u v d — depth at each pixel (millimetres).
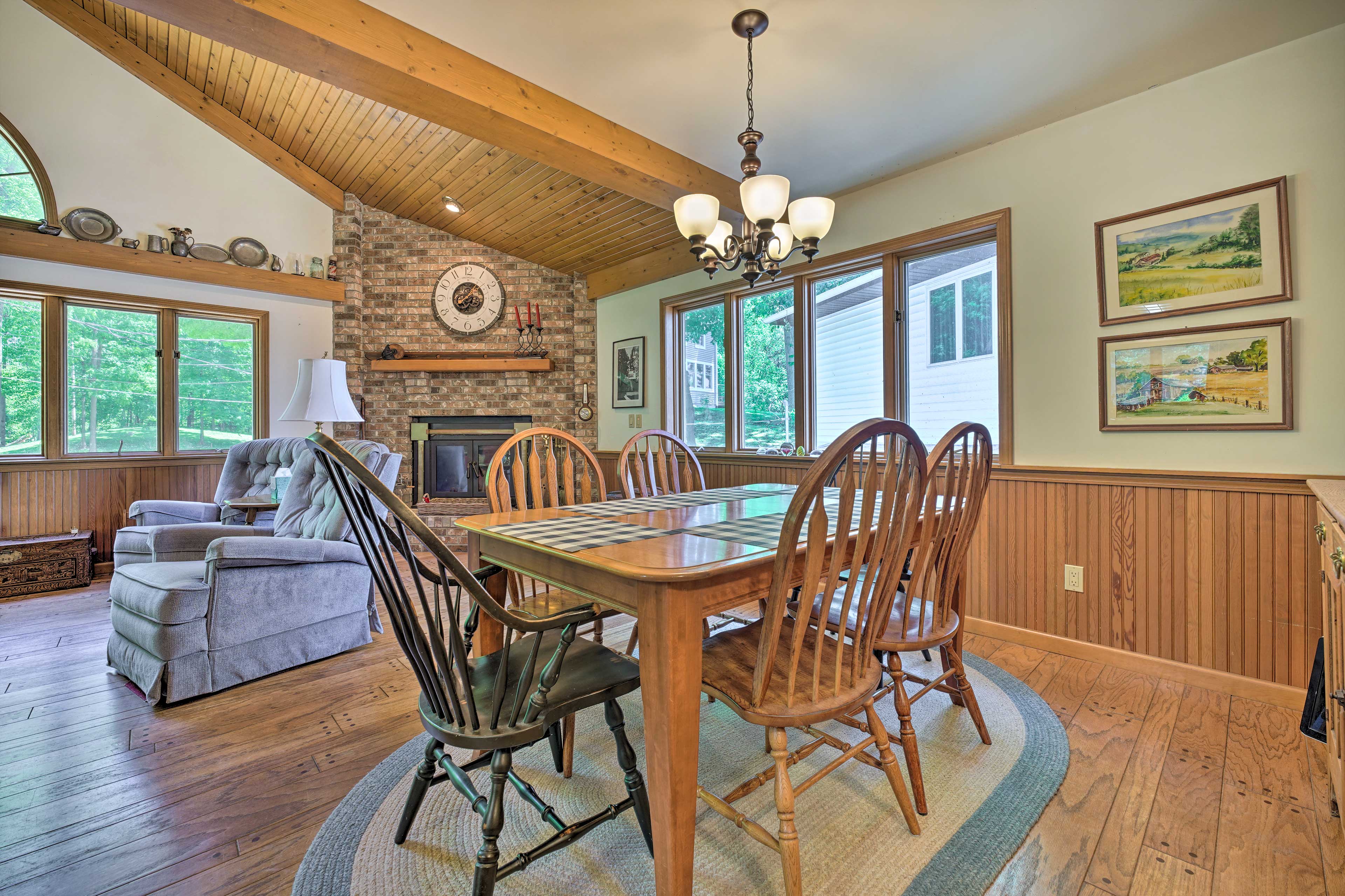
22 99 3584
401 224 5078
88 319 3896
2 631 2730
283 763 1615
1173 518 2162
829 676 1249
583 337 5004
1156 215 2191
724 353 4031
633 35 2016
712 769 1598
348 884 1165
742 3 1852
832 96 2330
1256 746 1668
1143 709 1916
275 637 2211
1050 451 2467
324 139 4250
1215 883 1161
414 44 1988
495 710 1018
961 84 2234
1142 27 1906
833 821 1366
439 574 1021
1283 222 1944
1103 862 1224
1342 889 1135
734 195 3098
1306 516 1901
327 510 2520
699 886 1171
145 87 4012
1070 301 2410
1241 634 2021
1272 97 1975
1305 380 1921
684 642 1042
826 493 2289
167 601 1939
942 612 1588
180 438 4234
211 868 1221
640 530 1429
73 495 3789
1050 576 2457
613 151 2557
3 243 3494
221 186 4316
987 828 1329
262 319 4516
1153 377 2205
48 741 1729
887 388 3084
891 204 3014
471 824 1360
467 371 5082
